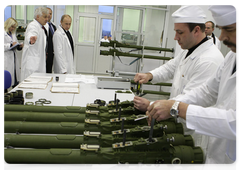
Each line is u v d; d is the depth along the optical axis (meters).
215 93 1.12
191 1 3.86
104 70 6.33
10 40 3.75
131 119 1.06
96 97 1.87
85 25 5.96
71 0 4.55
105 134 0.97
